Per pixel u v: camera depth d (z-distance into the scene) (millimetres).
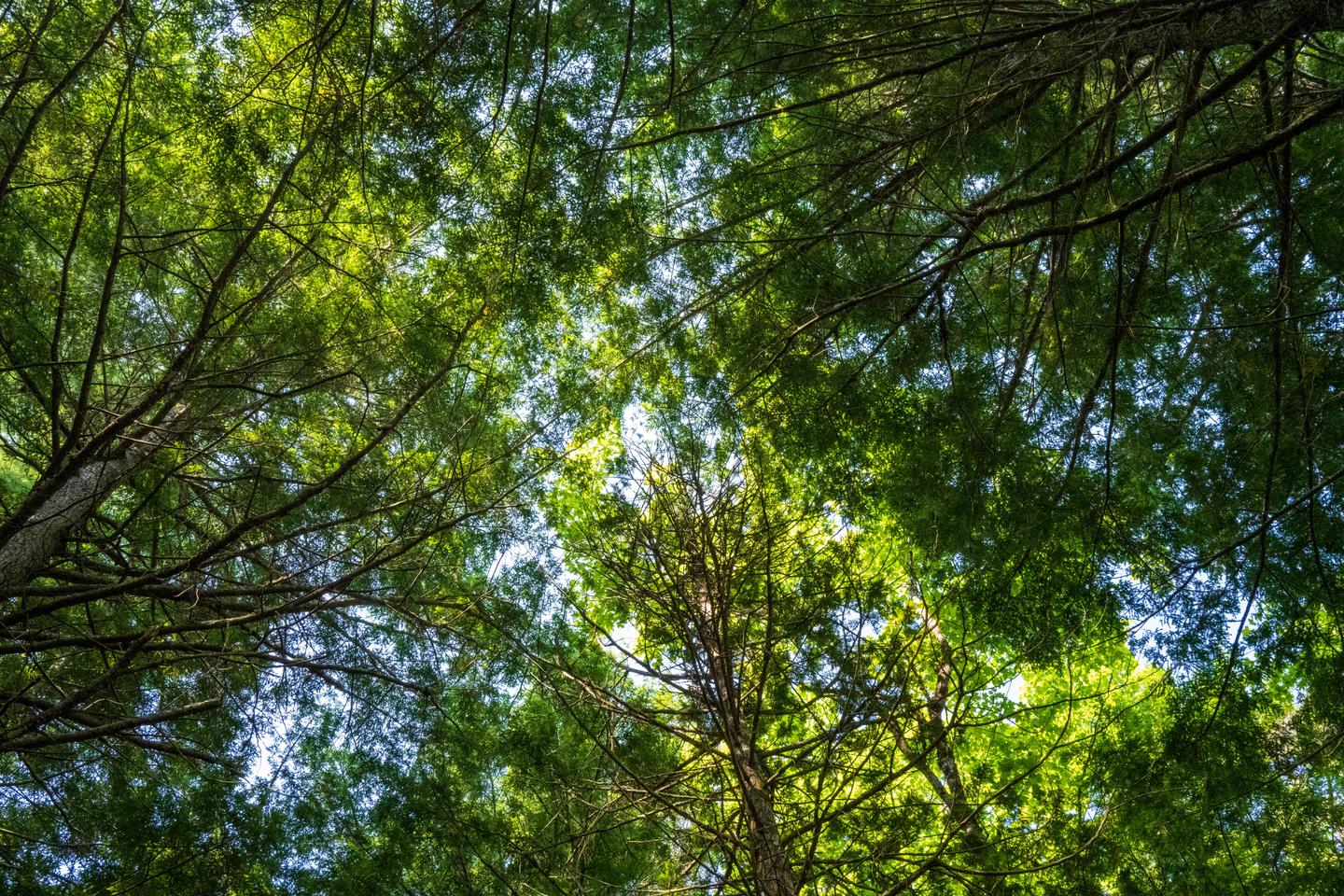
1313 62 7480
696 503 6898
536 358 7672
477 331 6898
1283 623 6098
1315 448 5941
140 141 6113
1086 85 6898
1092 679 10555
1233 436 6387
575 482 7738
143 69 5840
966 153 6418
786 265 6777
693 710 6656
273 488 7133
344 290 6824
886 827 6133
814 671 6688
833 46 5934
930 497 6656
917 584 7801
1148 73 5523
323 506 7133
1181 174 5316
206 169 6133
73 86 5699
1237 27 5379
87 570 6934
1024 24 6137
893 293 6566
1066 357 6793
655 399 7855
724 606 6305
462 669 7250
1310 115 4918
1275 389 5871
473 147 6090
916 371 6824
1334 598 5859
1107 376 6828
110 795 6219
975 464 6488
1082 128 5617
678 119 6699
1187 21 5336
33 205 6055
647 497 7102
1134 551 6406
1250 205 6363
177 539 7883
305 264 6746
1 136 5574
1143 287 6223
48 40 5363
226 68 6164
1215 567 6156
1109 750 6312
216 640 7027
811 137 7094
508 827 6676
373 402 7230
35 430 6262
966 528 6547
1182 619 6184
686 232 7383
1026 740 10125
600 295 7559
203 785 6352
